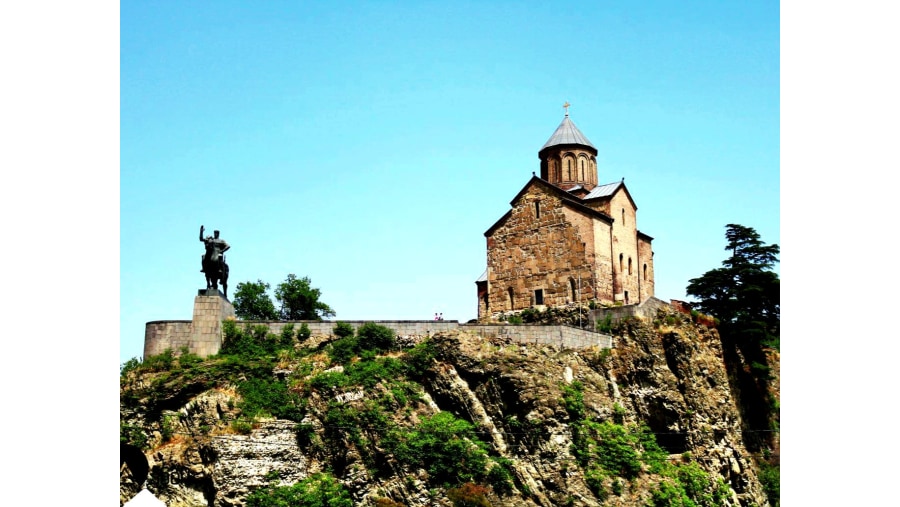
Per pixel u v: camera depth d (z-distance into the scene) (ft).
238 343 194.39
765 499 233.14
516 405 191.83
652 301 234.99
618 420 206.08
